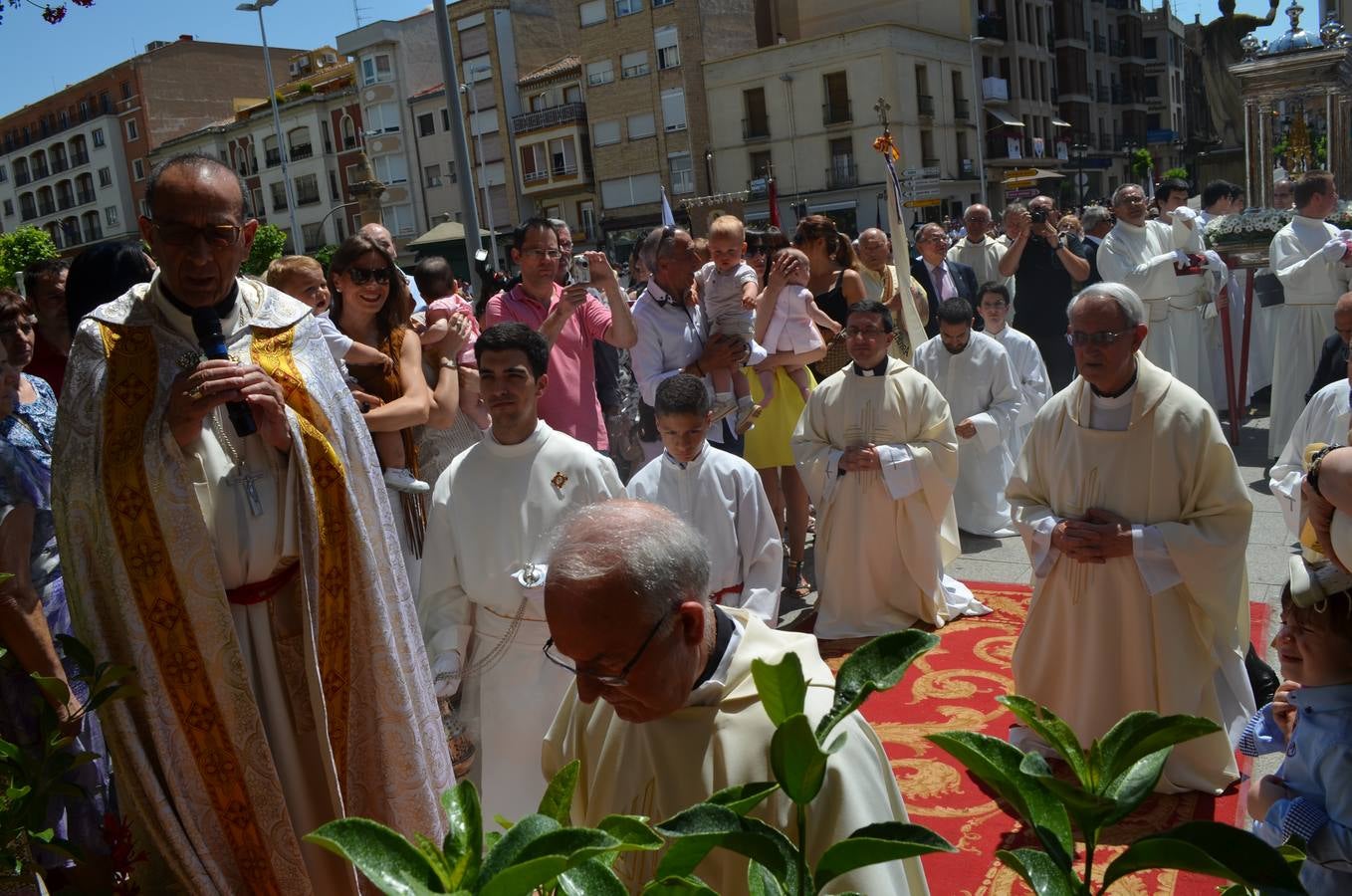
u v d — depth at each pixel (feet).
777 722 4.62
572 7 155.43
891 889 5.88
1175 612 13.00
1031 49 164.45
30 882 7.63
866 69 130.21
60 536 8.30
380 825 3.78
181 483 8.18
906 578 19.53
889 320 19.43
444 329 16.16
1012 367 24.22
